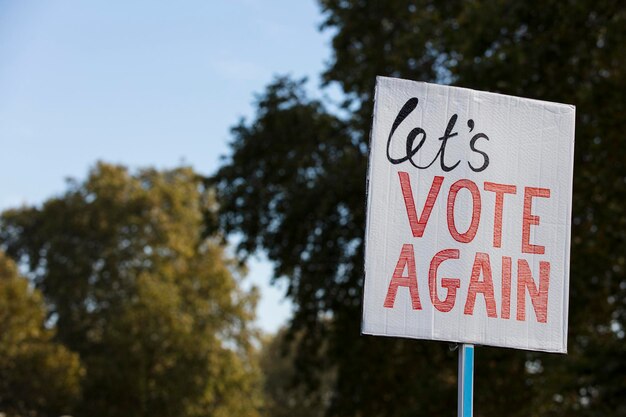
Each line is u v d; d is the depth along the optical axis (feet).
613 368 73.26
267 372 271.49
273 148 89.20
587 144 69.51
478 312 21.21
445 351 89.25
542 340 21.45
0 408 166.30
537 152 22.02
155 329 178.60
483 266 21.38
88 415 177.47
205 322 187.52
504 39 67.46
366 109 82.43
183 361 179.83
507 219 21.66
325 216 85.05
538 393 90.38
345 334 91.56
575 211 74.18
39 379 167.12
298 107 87.92
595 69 68.28
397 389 95.71
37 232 204.54
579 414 79.92
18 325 167.32
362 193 82.94
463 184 21.53
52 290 198.18
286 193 87.66
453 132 21.62
